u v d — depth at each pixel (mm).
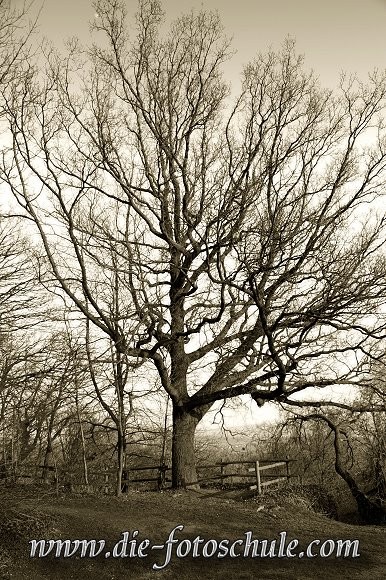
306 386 23422
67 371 20578
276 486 25641
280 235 22812
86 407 26844
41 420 20500
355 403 27797
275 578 15469
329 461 32312
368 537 18969
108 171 24875
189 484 25016
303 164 25047
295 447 33188
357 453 28703
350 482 24438
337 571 15922
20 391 19172
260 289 24656
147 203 26359
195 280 25016
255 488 24938
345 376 23734
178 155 27391
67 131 24500
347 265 23453
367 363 23766
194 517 20109
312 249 23578
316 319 22109
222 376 25766
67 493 22812
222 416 26750
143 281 24500
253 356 24797
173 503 21922
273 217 22141
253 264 22750
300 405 23906
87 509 20484
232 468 34219
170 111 26859
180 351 26656
